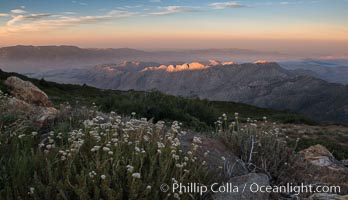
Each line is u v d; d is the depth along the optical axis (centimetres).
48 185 401
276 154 645
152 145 522
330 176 638
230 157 629
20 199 375
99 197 396
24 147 521
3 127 627
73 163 441
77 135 509
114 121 664
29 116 715
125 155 472
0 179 418
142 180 434
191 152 505
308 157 820
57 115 732
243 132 711
